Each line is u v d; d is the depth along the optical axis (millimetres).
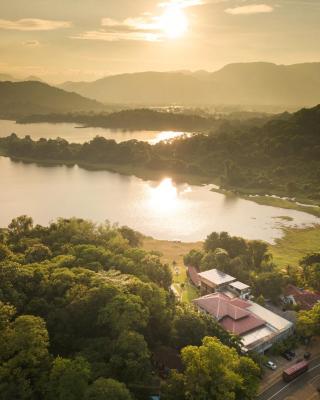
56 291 93812
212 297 109125
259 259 143625
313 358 94375
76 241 125875
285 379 85750
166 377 83875
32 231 135875
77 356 75875
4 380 70500
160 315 92438
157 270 115000
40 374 72625
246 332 97250
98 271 103688
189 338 91688
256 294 122688
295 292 121938
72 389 67625
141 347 77875
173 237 179125
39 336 75375
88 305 87562
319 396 82125
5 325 77750
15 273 95438
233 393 72375
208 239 150875
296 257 160375
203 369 74188
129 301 85250
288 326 101625
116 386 66812
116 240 129125
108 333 86000
